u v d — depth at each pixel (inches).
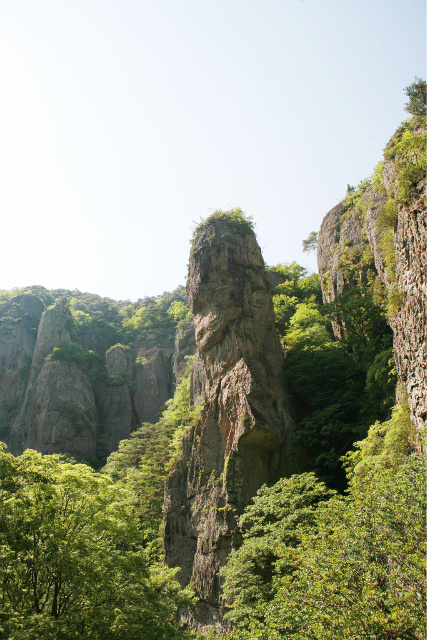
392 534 711.7
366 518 750.5
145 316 4950.8
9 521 959.0
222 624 1414.9
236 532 1507.1
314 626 650.8
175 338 4387.3
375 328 2005.4
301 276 3459.6
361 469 1252.5
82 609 1048.8
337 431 1663.4
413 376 1179.3
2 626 853.8
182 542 1705.2
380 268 2039.9
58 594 1083.9
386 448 1208.2
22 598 985.5
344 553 733.9
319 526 866.1
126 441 2878.9
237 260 1990.7
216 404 1803.6
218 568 1504.7
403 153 1278.3
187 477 1791.3
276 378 1878.7
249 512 1407.5
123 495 1220.5
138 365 4306.1
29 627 883.4
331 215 3034.0
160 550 1854.1
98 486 1164.5
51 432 3405.5
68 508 1123.9
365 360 1897.1
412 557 658.8
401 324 1270.9
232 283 1937.7
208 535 1577.3
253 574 1222.9
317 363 1942.7
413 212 1160.8
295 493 1309.1
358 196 2881.4
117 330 4904.0
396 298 1277.1
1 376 4158.5
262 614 855.7
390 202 1343.5
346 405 1771.7
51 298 5319.9
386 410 1558.8
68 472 1109.1
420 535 685.3
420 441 1074.1
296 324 2449.6
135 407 4033.0
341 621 636.7
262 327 1925.4
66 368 3735.2
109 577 1059.3
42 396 3585.1
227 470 1627.7
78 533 1065.5
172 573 1295.5
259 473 1644.9
